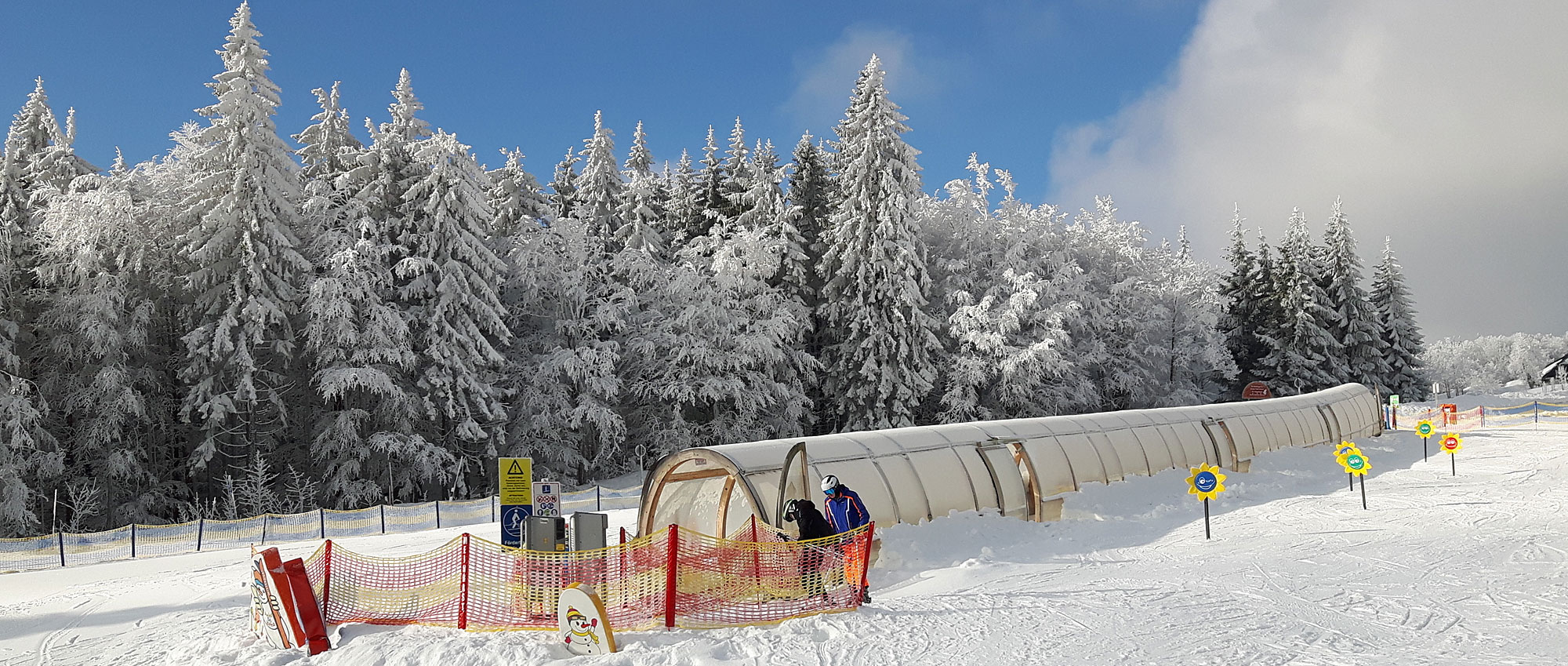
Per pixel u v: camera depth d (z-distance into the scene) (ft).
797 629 27.30
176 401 107.34
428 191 112.47
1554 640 23.18
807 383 140.26
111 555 68.33
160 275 102.58
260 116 98.53
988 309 136.87
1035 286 139.03
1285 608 28.04
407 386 107.86
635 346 123.65
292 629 30.30
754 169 152.76
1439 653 22.49
